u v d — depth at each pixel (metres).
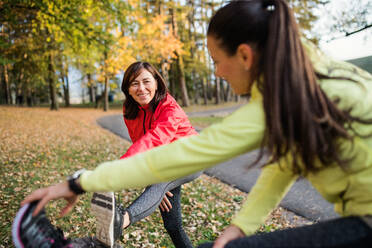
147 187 1.70
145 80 1.83
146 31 13.91
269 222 3.20
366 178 0.76
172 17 20.64
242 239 0.89
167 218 1.83
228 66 0.90
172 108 1.78
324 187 0.85
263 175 1.12
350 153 0.76
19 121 12.08
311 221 3.30
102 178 0.85
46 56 10.17
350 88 0.78
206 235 2.87
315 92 0.75
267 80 0.77
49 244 0.93
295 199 3.91
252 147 0.81
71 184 0.89
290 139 0.75
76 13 6.76
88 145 7.66
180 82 26.38
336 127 0.73
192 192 4.20
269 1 0.85
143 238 2.75
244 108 0.83
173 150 0.82
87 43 7.46
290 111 0.74
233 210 3.64
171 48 16.11
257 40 0.82
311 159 0.77
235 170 5.48
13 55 9.35
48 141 7.93
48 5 6.11
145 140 1.53
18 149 6.60
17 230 0.84
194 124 13.28
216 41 0.88
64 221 2.98
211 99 39.25
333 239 0.78
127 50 12.92
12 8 6.49
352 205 0.82
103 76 15.46
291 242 0.82
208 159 0.80
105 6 6.94
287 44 0.77
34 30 7.21
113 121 14.60
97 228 1.33
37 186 4.13
